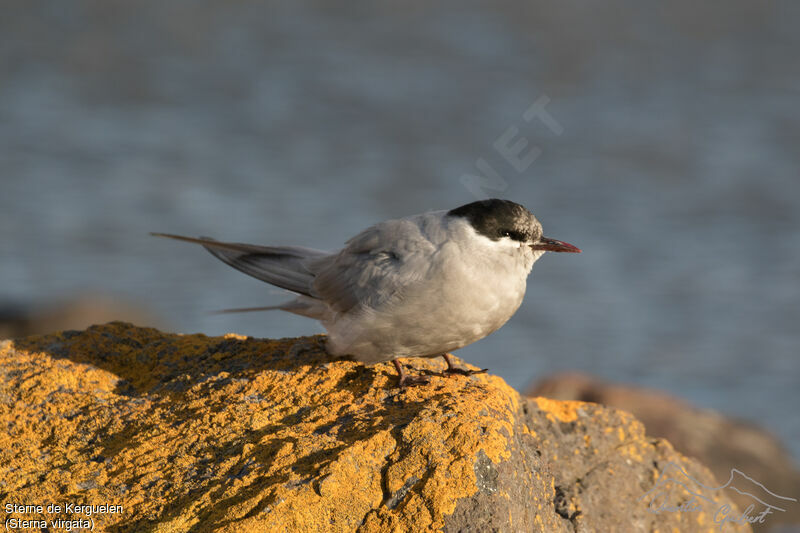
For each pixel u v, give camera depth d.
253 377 6.02
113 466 5.18
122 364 6.55
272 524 4.50
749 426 11.16
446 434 4.99
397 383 5.91
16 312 16.05
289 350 6.49
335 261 6.38
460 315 5.86
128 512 4.78
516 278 6.07
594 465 6.33
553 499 5.66
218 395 5.83
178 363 6.49
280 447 5.04
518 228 6.02
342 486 4.75
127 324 7.02
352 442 5.05
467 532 4.64
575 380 11.77
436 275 5.82
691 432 10.84
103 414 5.75
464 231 5.98
